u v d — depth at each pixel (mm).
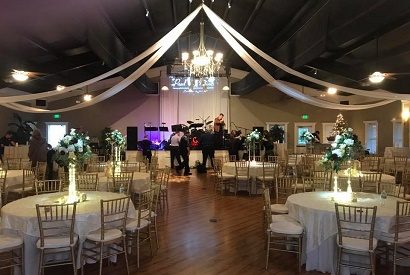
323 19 6930
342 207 4117
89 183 5832
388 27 6559
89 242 4160
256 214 6785
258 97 17359
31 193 7402
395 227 3771
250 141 9812
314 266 4148
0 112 13391
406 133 12805
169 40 6949
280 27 10008
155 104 16984
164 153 14438
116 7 8102
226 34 7070
